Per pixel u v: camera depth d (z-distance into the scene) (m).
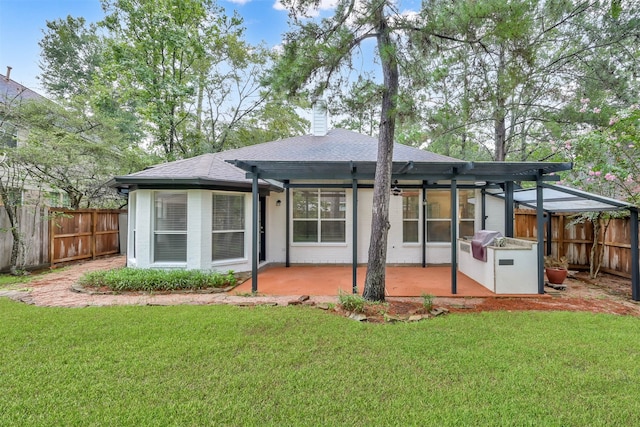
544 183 6.83
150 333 4.10
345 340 3.93
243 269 8.61
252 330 4.24
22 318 4.65
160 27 13.74
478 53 5.79
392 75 5.53
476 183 9.73
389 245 9.95
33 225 8.70
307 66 5.25
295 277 8.17
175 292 6.48
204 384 2.90
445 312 5.20
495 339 3.97
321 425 2.36
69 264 9.70
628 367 3.24
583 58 10.37
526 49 5.32
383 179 5.70
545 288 6.95
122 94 14.63
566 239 9.03
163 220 7.90
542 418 2.44
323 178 7.23
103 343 3.78
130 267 8.14
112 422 2.36
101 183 12.05
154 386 2.85
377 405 2.61
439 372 3.14
